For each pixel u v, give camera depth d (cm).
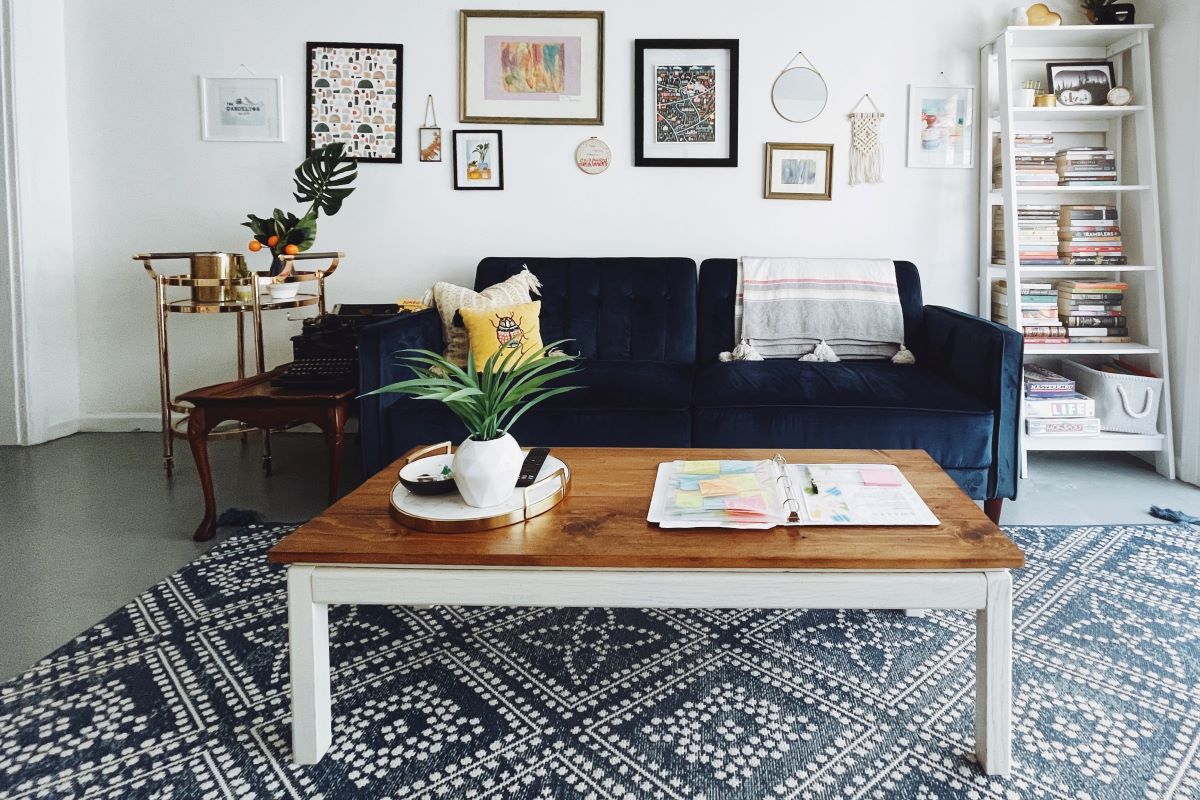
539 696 165
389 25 360
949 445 248
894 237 362
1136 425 317
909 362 306
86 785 138
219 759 145
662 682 170
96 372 385
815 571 137
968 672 172
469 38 358
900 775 139
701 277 334
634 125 360
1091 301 333
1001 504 262
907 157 357
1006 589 134
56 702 163
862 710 159
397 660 180
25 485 307
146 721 157
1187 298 308
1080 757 143
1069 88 334
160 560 237
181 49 364
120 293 380
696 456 194
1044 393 319
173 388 385
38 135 358
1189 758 142
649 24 356
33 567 232
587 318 326
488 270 333
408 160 366
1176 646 182
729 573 137
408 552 136
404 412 254
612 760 144
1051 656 178
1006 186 324
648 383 274
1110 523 263
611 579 137
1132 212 339
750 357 314
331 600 140
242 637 190
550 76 359
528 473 165
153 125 369
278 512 278
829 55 354
